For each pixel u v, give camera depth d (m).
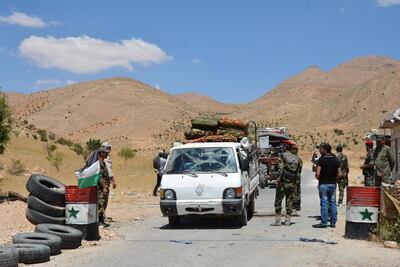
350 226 11.26
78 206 11.20
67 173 39.72
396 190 12.15
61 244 10.14
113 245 10.77
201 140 16.12
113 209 17.41
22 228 12.18
